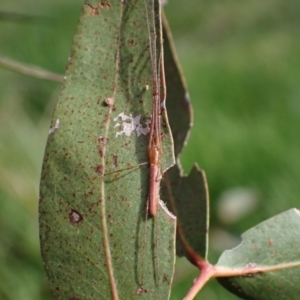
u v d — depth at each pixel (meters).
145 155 0.31
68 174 0.31
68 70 0.32
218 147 0.77
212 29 1.41
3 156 0.70
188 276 0.55
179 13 1.54
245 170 0.73
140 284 0.31
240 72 1.04
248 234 0.32
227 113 0.89
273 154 0.75
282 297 0.32
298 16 1.39
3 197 0.65
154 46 0.31
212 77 1.02
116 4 0.31
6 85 0.86
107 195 0.31
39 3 1.49
